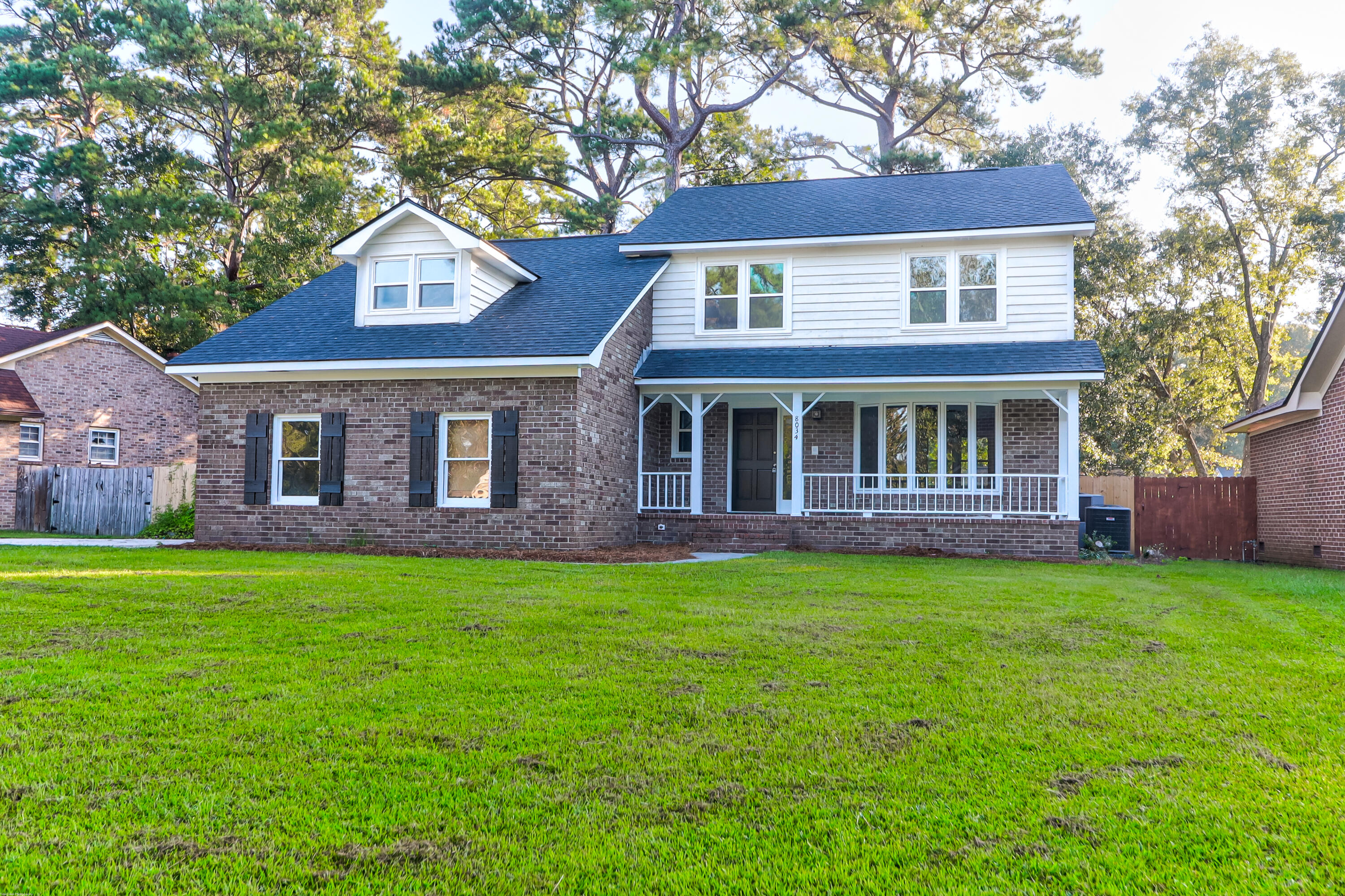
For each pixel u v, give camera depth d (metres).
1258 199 30.17
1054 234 15.48
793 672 5.23
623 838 2.96
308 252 28.38
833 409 17.03
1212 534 17.05
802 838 2.98
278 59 29.86
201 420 14.69
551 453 13.21
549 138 33.00
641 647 5.89
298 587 8.36
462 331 14.19
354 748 3.84
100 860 2.76
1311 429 14.73
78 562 10.56
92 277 26.83
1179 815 3.16
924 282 16.36
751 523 15.21
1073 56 30.72
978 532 14.50
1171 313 30.34
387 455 13.88
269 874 2.69
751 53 29.47
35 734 3.95
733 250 16.98
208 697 4.58
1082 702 4.62
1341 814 3.16
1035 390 15.10
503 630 6.41
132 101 28.53
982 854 2.85
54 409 21.62
